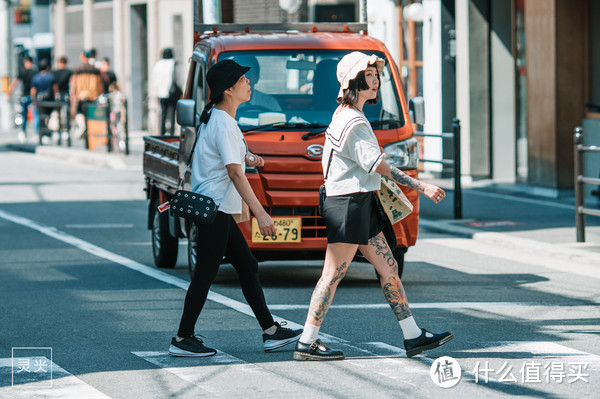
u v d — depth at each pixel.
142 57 45.75
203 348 9.95
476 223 19.47
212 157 9.91
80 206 22.78
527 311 12.12
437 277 14.57
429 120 26.88
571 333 10.92
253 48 14.16
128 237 18.47
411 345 9.77
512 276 14.60
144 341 10.66
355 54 9.52
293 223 13.19
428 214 20.83
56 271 15.05
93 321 11.64
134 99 45.75
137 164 32.66
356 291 13.48
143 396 8.61
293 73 14.05
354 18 32.84
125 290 13.58
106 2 47.78
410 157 13.65
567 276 14.55
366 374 9.26
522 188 24.12
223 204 9.92
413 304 12.55
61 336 10.90
